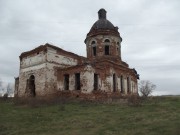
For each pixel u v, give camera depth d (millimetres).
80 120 17062
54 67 30484
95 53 35031
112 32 34875
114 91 31594
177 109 20031
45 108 22531
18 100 26750
